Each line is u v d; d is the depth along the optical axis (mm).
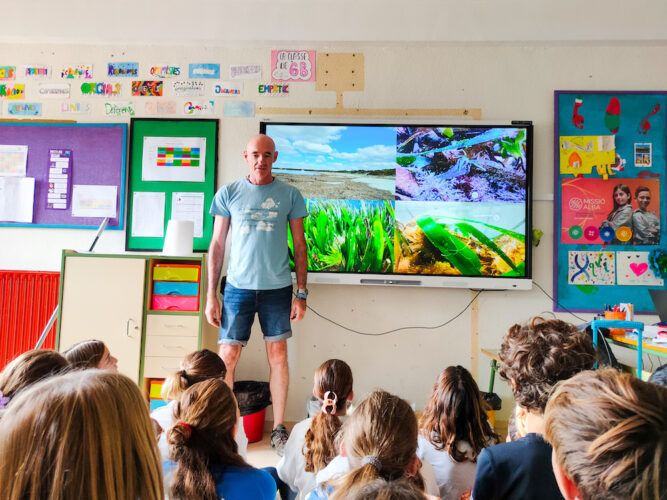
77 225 3301
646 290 3133
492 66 3279
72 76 3365
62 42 3365
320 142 3232
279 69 3334
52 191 3322
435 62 3297
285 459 1733
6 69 3377
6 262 3332
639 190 3170
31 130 3350
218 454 1168
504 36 3242
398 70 3301
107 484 572
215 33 3314
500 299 3221
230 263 2938
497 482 977
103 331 2832
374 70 3309
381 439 1016
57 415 573
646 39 3197
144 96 3348
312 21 3295
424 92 3287
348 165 3215
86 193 3314
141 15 3334
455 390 1481
